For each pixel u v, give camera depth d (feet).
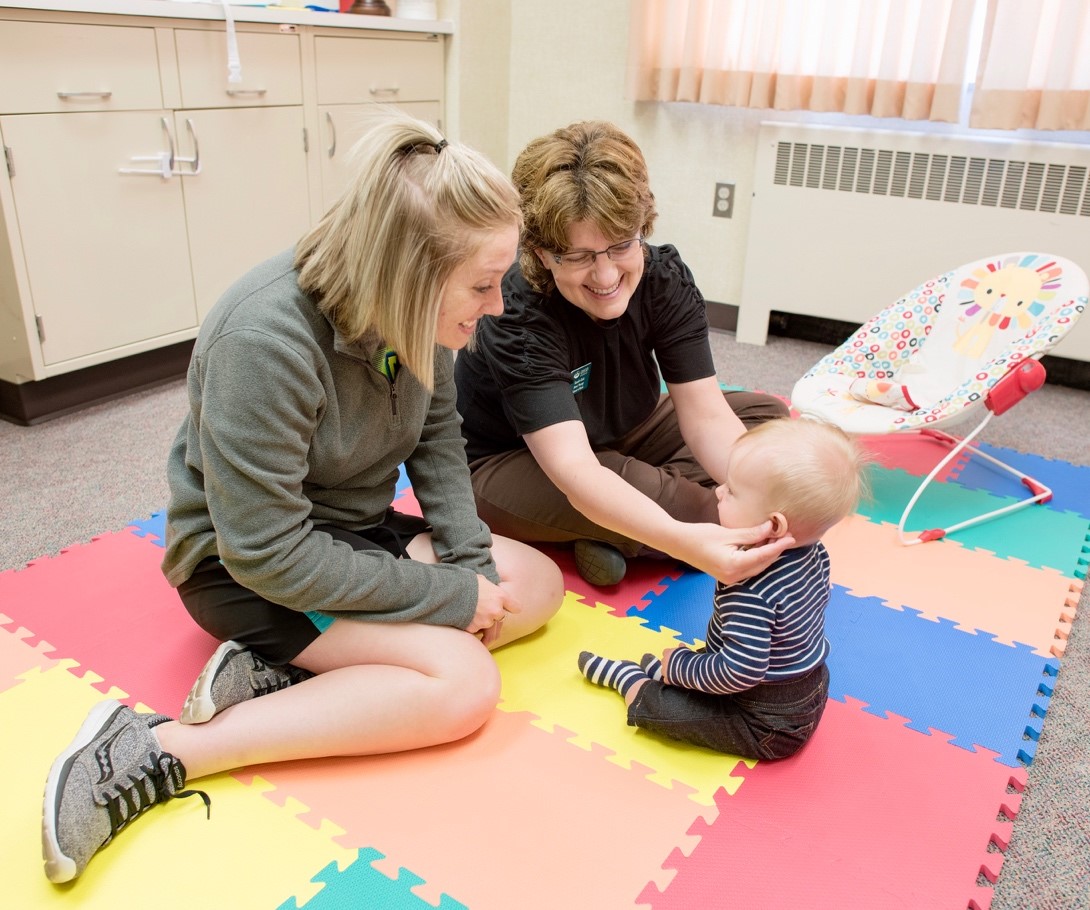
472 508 4.36
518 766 3.74
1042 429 7.75
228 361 3.23
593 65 10.34
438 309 3.26
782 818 3.54
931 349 6.59
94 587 4.93
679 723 3.83
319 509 3.93
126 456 6.72
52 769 3.18
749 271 9.64
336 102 9.06
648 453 5.63
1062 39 7.52
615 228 3.90
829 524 3.56
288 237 8.95
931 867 3.35
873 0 8.15
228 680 3.59
